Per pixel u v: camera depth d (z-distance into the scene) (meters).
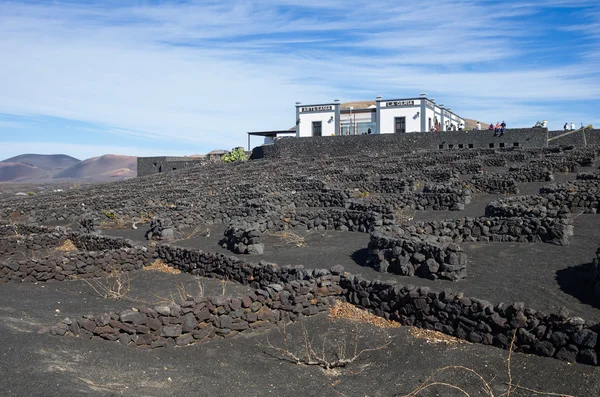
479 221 16.88
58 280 16.41
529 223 16.22
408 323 10.73
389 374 8.66
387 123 61.38
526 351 8.89
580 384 7.70
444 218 21.61
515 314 9.11
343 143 56.84
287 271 13.46
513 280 12.62
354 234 20.17
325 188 29.44
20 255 21.42
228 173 48.03
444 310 10.16
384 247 14.70
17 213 34.69
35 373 7.21
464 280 12.96
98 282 16.12
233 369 8.98
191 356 9.52
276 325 11.16
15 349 8.05
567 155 33.03
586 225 18.06
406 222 20.08
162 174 58.59
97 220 26.98
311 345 10.14
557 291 11.61
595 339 8.18
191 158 75.12
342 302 12.09
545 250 15.14
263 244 18.78
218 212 25.77
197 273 16.66
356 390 8.18
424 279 13.32
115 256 17.47
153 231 22.94
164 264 18.17
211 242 21.11
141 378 7.99
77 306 12.95
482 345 9.43
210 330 10.36
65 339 8.97
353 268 15.05
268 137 81.12
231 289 14.32
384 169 37.56
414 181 29.78
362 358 9.47
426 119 59.94
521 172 29.20
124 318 9.56
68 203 36.25
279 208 26.08
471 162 35.31
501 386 7.88
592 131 48.44
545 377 8.01
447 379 8.24
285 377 8.70
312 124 65.44
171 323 9.97
